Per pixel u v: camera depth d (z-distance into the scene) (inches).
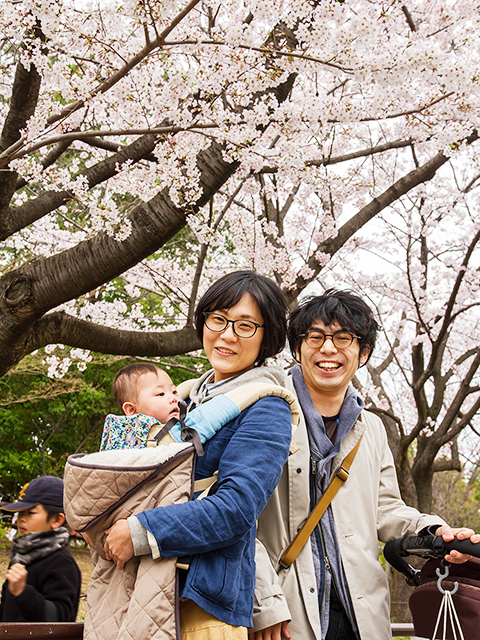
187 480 47.6
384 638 63.1
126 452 48.3
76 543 481.4
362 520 67.1
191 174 132.3
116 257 128.3
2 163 108.5
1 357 134.1
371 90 132.7
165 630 42.9
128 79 130.0
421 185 237.1
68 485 47.9
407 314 284.7
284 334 62.0
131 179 164.7
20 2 109.3
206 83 119.0
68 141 158.4
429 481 267.7
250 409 53.2
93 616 47.5
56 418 501.7
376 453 73.4
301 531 64.1
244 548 50.5
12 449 498.9
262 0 102.0
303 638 60.0
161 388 76.4
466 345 315.0
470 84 118.3
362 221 198.1
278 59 115.4
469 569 57.9
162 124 136.3
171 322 285.1
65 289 128.8
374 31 103.4
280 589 57.9
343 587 64.1
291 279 200.2
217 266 278.2
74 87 103.7
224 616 46.6
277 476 50.3
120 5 108.1
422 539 60.8
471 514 502.0
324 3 103.9
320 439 68.4
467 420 247.8
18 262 259.0
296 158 135.6
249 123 121.1
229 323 58.9
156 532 43.8
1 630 49.6
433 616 57.1
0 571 344.5
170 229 130.2
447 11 167.6
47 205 155.7
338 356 68.1
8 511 77.4
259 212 230.1
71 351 265.7
